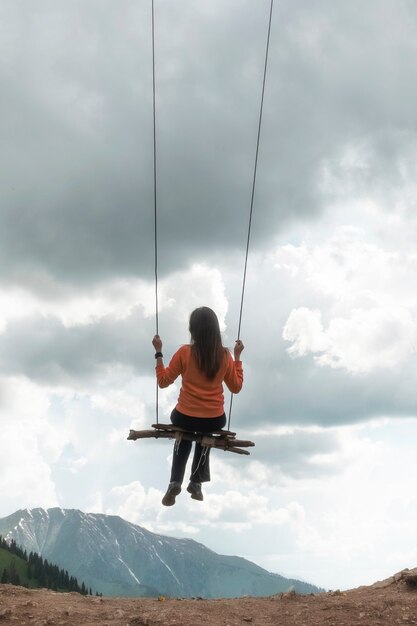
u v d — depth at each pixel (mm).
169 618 9820
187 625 9555
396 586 11289
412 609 9867
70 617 9938
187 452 9789
